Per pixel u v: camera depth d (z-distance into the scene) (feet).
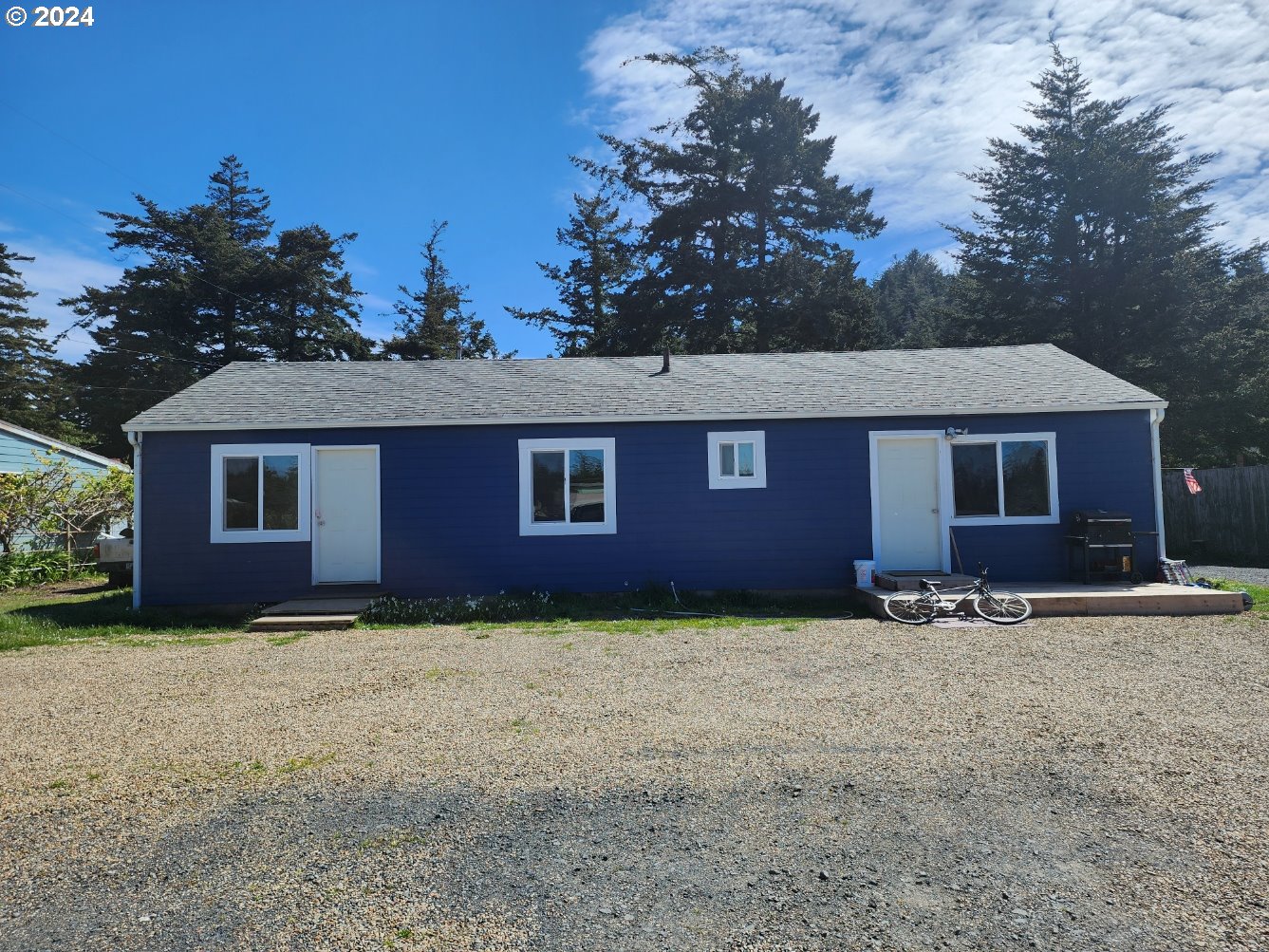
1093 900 10.09
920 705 19.02
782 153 97.14
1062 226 91.35
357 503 39.06
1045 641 27.35
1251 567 49.32
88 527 60.03
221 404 39.78
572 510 39.06
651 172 104.06
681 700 19.93
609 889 10.62
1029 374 42.88
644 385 42.83
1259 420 80.94
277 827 12.71
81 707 20.36
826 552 39.04
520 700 20.35
